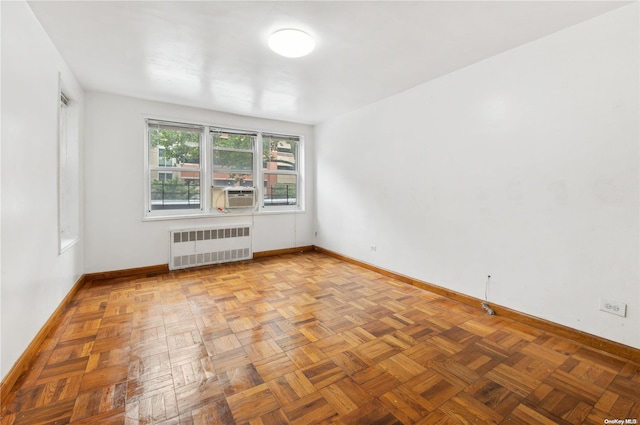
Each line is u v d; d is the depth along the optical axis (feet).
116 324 8.26
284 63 9.35
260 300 10.14
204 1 6.28
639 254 6.52
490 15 6.83
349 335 7.80
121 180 12.62
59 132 8.58
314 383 5.86
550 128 7.80
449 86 10.25
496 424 4.84
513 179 8.62
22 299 6.22
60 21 7.07
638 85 6.43
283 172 17.42
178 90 11.85
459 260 10.19
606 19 6.81
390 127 12.69
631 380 5.96
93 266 12.16
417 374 6.17
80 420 4.84
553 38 7.66
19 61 6.13
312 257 16.46
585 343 7.30
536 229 8.18
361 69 9.84
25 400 5.27
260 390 5.63
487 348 7.18
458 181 10.11
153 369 6.24
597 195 7.07
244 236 15.69
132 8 6.56
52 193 8.07
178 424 4.79
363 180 14.29
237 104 13.71
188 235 14.07
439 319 8.78
